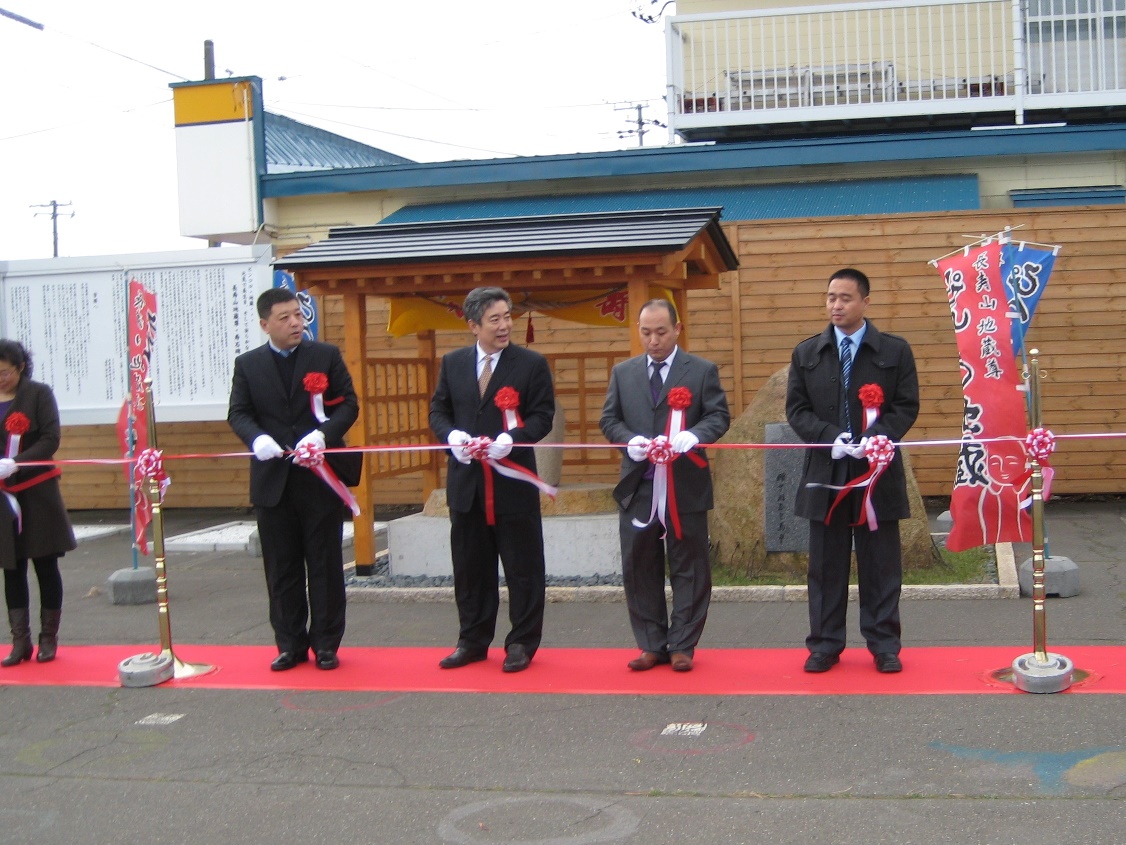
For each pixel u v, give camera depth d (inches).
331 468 240.1
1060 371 412.8
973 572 304.8
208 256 429.4
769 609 283.1
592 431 431.8
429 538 329.7
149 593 329.1
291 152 649.6
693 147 518.3
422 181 540.1
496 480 234.7
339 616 246.2
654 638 233.8
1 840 163.8
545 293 348.5
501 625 281.0
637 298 305.9
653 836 154.3
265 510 241.9
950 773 169.9
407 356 454.6
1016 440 220.5
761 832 153.7
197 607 319.6
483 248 310.7
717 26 586.9
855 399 221.1
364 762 187.8
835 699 207.3
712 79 589.6
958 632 252.2
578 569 319.0
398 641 269.1
